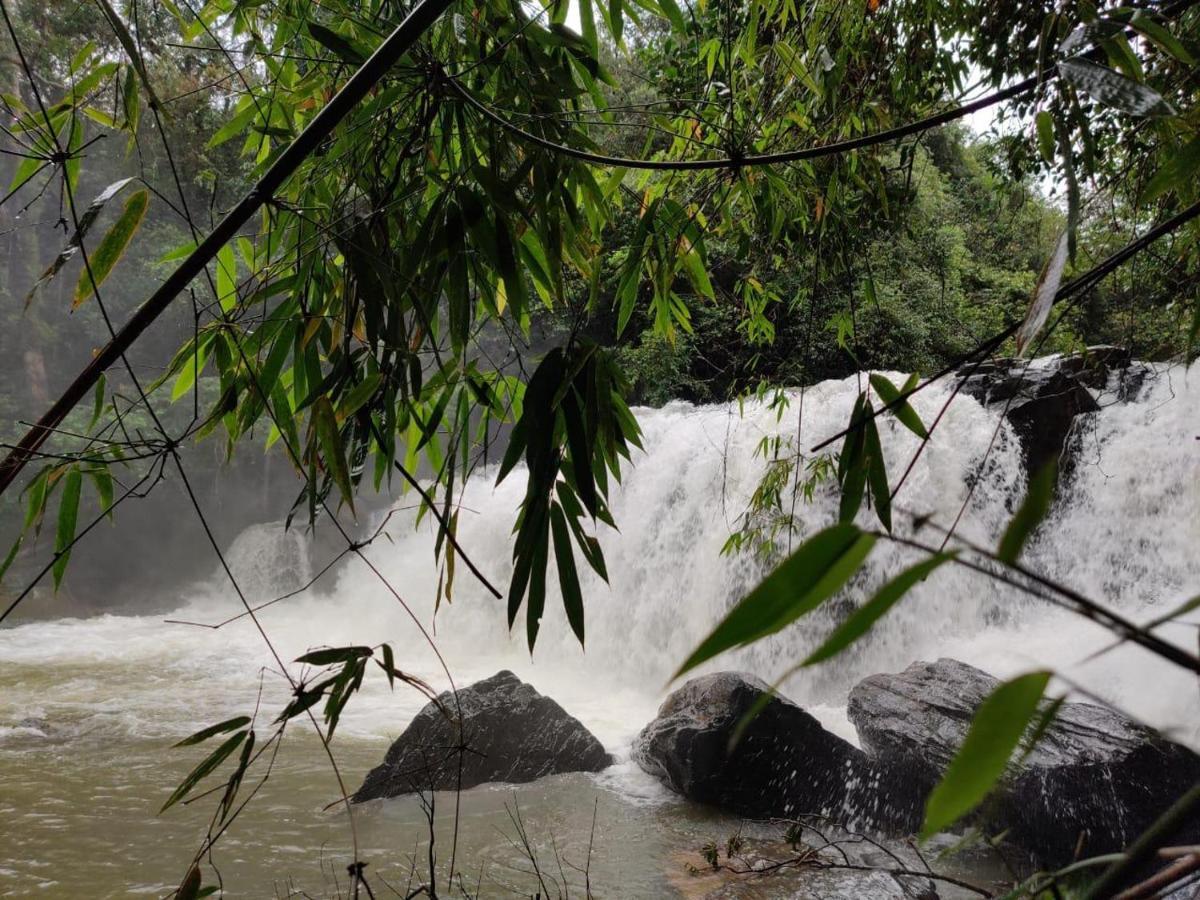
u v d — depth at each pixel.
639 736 6.86
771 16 3.30
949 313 10.08
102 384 1.78
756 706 0.45
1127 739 5.04
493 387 2.29
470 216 1.92
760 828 5.56
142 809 5.99
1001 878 4.65
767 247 3.93
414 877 4.86
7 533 15.59
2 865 5.09
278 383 2.26
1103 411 9.76
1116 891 0.46
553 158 2.10
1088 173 2.31
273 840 5.44
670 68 4.62
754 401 11.16
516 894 4.64
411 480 1.90
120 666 11.09
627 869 4.96
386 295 1.90
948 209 11.70
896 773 5.57
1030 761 4.90
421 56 1.86
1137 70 1.31
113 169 14.88
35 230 16.77
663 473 11.55
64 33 7.83
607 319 13.49
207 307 1.90
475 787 6.35
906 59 3.82
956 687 6.01
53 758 7.16
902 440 10.05
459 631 12.84
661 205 2.67
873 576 9.31
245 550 16.75
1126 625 0.44
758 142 3.23
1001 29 4.13
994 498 9.62
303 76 2.46
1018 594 9.19
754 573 9.68
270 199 1.60
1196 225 3.16
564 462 1.96
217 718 8.44
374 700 9.10
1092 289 1.42
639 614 10.91
